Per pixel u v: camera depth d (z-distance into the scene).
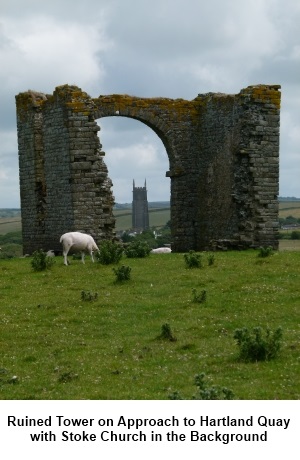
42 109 51.59
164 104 52.75
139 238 95.19
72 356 22.97
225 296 29.53
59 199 50.00
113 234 49.06
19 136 54.00
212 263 36.62
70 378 20.58
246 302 28.41
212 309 27.86
